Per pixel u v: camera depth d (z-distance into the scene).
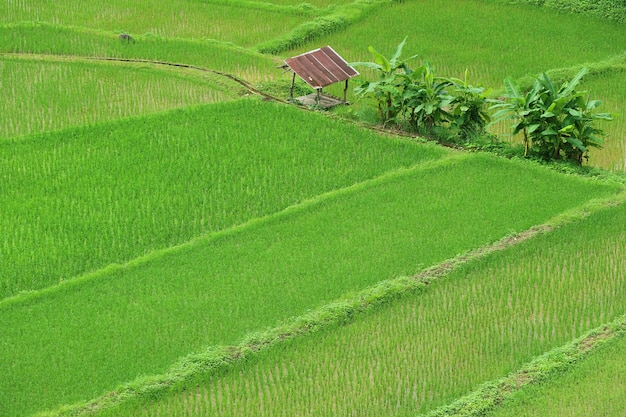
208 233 24.14
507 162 27.11
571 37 34.66
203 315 21.14
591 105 27.20
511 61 33.16
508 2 36.72
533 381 19.42
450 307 21.62
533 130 26.89
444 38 34.59
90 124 28.12
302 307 21.42
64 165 26.47
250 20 35.66
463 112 28.44
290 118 28.84
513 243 23.64
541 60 33.19
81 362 19.78
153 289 21.97
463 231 24.09
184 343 20.33
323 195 25.55
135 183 25.88
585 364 19.80
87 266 22.95
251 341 20.33
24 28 33.38
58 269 22.73
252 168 26.66
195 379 19.31
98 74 31.20
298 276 22.42
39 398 18.94
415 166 26.89
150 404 18.86
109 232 24.08
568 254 23.36
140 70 31.42
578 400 18.97
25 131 28.28
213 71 31.52
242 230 24.11
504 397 19.03
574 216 24.53
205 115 28.77
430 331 20.91
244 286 22.06
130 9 36.25
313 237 23.89
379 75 32.41
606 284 22.44
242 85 30.64
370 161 27.17
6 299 21.61
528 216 24.70
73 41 32.97
